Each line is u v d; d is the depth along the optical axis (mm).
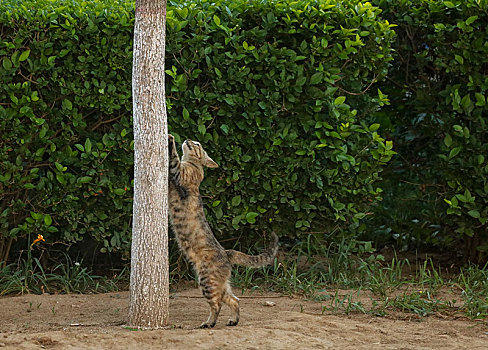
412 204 13359
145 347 6566
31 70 9781
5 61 9656
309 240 10883
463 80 11328
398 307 8922
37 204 10094
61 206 10148
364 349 6840
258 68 10359
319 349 6801
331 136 10578
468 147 11070
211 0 10508
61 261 11008
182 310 8906
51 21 9773
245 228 10930
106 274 11031
